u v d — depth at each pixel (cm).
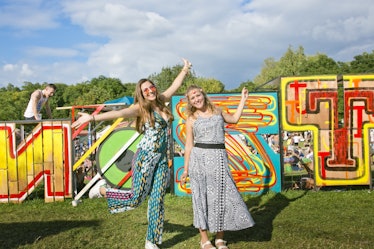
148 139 386
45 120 664
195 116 402
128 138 670
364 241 400
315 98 690
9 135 661
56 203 642
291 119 688
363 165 688
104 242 414
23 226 487
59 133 664
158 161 390
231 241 412
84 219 521
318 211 541
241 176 680
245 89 427
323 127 690
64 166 663
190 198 654
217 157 387
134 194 387
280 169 684
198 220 378
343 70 4519
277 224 476
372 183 713
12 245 407
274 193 669
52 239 425
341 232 435
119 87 7106
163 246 404
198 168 387
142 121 387
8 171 659
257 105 686
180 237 433
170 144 686
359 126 689
